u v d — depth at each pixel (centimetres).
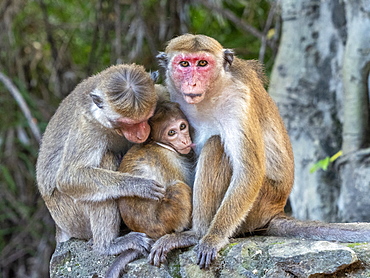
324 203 1349
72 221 1041
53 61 1956
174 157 977
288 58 1424
